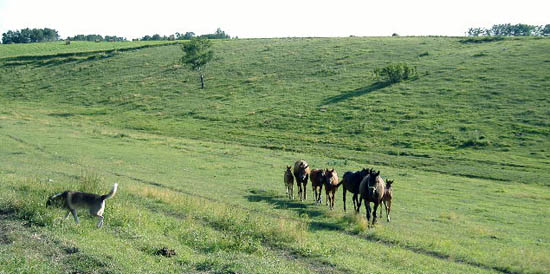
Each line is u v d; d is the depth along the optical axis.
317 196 26.67
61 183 20.56
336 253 13.81
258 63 87.81
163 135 51.25
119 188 22.02
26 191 18.16
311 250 13.71
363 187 19.83
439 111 50.84
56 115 64.25
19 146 38.81
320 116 54.16
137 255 11.56
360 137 46.12
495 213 23.69
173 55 104.12
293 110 57.69
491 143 41.12
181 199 20.31
